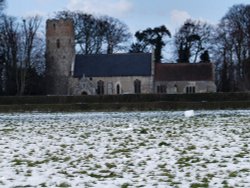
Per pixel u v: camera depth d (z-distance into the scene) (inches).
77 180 589.6
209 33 5009.8
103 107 2573.8
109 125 1502.2
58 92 4138.8
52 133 1239.5
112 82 4146.2
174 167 669.3
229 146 869.8
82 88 4146.2
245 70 3946.9
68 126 1489.9
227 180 566.3
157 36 5300.2
